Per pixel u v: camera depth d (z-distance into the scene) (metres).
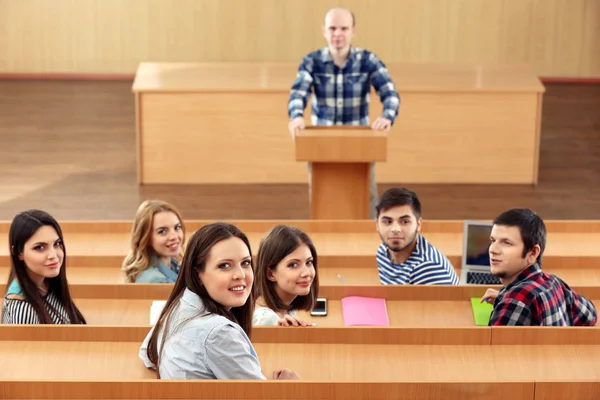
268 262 3.72
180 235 4.69
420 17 12.37
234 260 2.96
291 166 8.95
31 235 3.88
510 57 12.48
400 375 3.30
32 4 12.32
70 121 10.58
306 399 2.96
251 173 8.95
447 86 8.77
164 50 12.55
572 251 5.28
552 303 3.64
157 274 4.67
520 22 12.36
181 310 2.99
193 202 8.43
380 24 12.41
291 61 12.61
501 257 3.80
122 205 8.28
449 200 8.52
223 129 8.82
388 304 4.29
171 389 2.94
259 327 3.49
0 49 12.46
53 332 3.50
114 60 12.55
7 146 9.68
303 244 3.72
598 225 5.53
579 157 9.58
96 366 3.33
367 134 6.29
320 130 6.39
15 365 3.33
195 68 9.39
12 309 3.91
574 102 11.55
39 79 12.49
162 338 3.01
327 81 6.83
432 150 8.91
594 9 12.30
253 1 12.38
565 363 3.37
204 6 12.38
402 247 4.39
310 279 3.73
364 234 5.60
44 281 4.03
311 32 12.49
